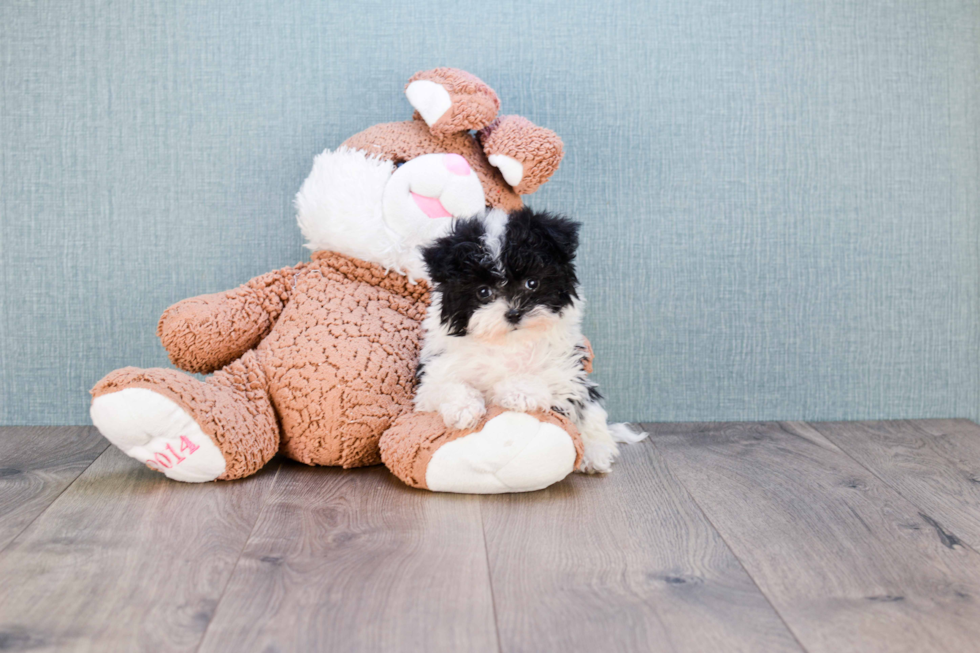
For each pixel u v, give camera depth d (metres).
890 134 1.65
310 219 1.37
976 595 0.88
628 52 1.60
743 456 1.41
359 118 1.58
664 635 0.79
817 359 1.67
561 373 1.21
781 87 1.62
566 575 0.92
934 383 1.68
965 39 1.64
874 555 0.99
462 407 1.15
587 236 1.62
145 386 1.14
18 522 1.06
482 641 0.78
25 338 1.59
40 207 1.56
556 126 1.60
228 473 1.21
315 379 1.28
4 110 1.54
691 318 1.65
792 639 0.79
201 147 1.57
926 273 1.66
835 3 1.61
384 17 1.57
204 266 1.59
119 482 1.23
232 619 0.81
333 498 1.17
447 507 1.13
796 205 1.64
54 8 1.53
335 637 0.78
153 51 1.55
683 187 1.62
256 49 1.56
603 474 1.30
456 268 1.11
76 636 0.78
